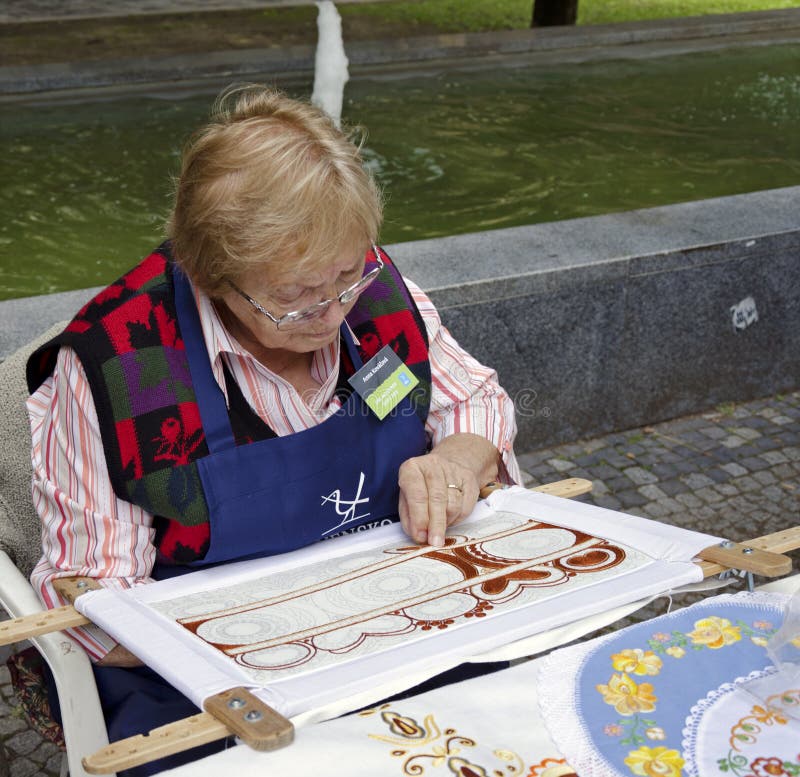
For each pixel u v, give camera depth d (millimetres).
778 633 1265
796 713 1161
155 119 6703
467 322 3580
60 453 1597
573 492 1833
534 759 1102
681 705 1183
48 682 1715
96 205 5141
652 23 9039
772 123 6781
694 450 4020
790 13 9539
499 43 8297
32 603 1590
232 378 1643
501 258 3709
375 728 1144
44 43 9359
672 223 4105
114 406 1562
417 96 7215
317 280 1454
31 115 6684
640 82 7746
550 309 3746
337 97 7098
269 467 1641
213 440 1608
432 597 1445
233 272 1451
